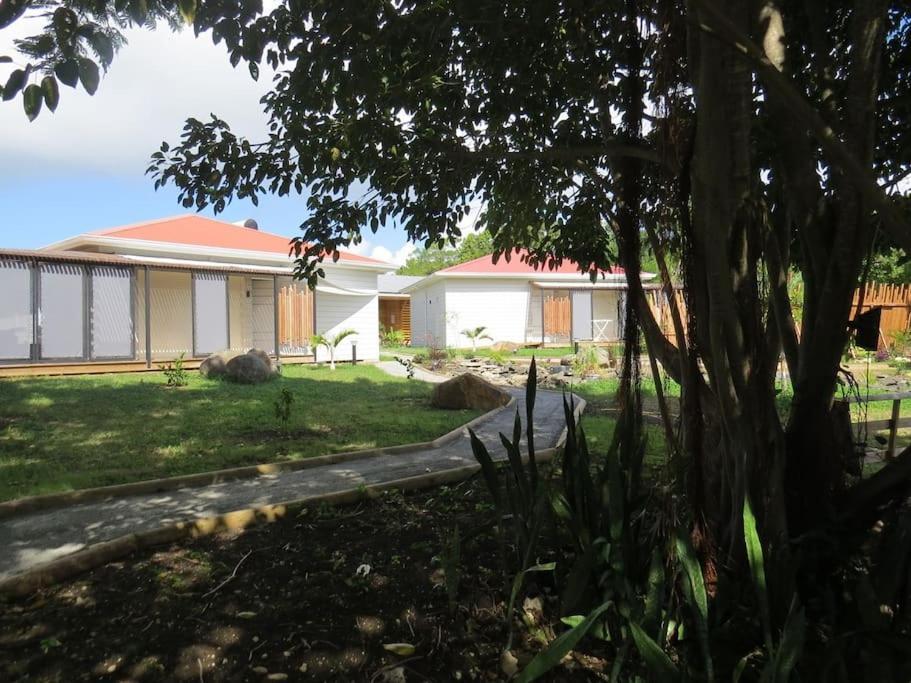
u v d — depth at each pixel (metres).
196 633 2.89
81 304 14.05
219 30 2.56
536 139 4.50
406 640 2.86
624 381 3.08
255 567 3.61
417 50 3.40
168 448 6.81
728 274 2.48
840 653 2.16
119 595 3.26
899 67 3.72
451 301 27.72
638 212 2.95
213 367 13.82
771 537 2.64
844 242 2.73
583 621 2.23
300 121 3.90
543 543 3.73
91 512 4.62
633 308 3.00
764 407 2.64
